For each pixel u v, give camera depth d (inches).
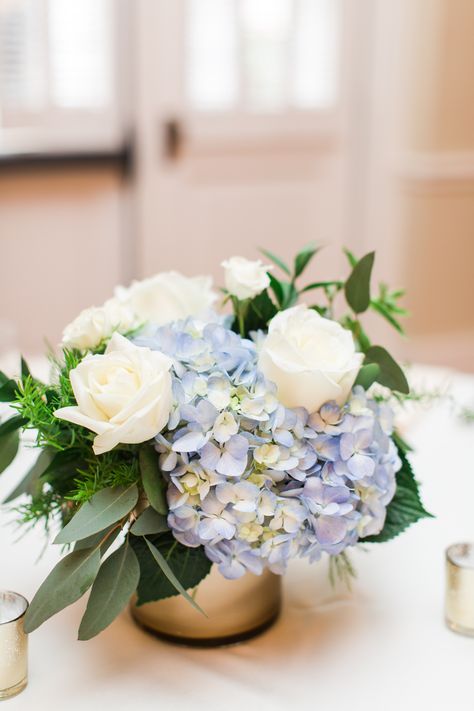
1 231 124.4
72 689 35.2
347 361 35.2
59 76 122.1
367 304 39.5
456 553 38.5
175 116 130.6
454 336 148.4
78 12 121.3
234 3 130.0
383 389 41.3
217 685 35.5
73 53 122.3
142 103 128.5
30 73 120.2
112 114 126.9
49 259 128.6
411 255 142.4
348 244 146.6
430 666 36.6
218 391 34.7
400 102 138.6
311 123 138.9
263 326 38.8
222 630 37.1
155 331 37.6
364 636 38.0
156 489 34.5
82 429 35.7
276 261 41.3
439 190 140.0
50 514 39.7
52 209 126.7
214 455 34.1
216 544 34.8
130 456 35.7
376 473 35.8
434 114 136.0
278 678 35.9
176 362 35.3
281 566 35.6
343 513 34.6
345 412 35.8
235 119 134.4
